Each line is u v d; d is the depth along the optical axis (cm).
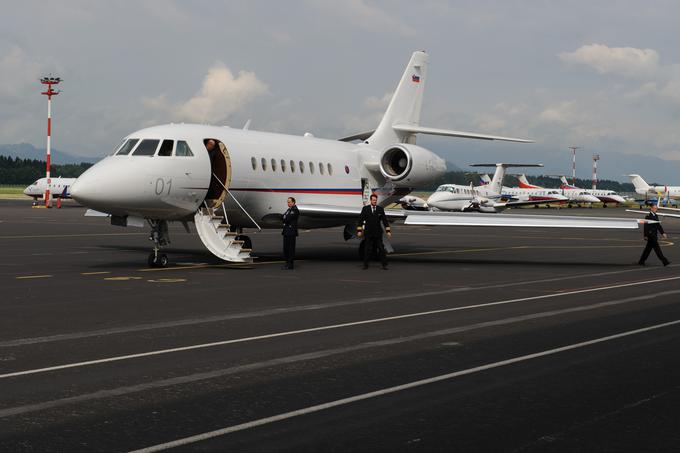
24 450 568
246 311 1266
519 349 956
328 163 2595
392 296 1479
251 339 1014
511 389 757
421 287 1638
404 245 3294
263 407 688
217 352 927
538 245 3328
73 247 2777
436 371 833
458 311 1283
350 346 970
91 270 1958
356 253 2686
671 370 844
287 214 2041
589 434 617
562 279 1839
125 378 791
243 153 2253
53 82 7112
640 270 2109
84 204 1945
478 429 628
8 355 902
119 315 1212
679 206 13650
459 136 2777
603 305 1369
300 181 2453
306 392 741
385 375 812
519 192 12044
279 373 819
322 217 2377
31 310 1259
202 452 566
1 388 745
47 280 1709
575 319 1204
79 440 591
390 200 2906
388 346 971
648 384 780
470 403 705
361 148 2805
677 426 639
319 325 1130
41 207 7638
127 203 1959
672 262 2406
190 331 1073
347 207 2472
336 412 674
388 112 2941
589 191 12606
